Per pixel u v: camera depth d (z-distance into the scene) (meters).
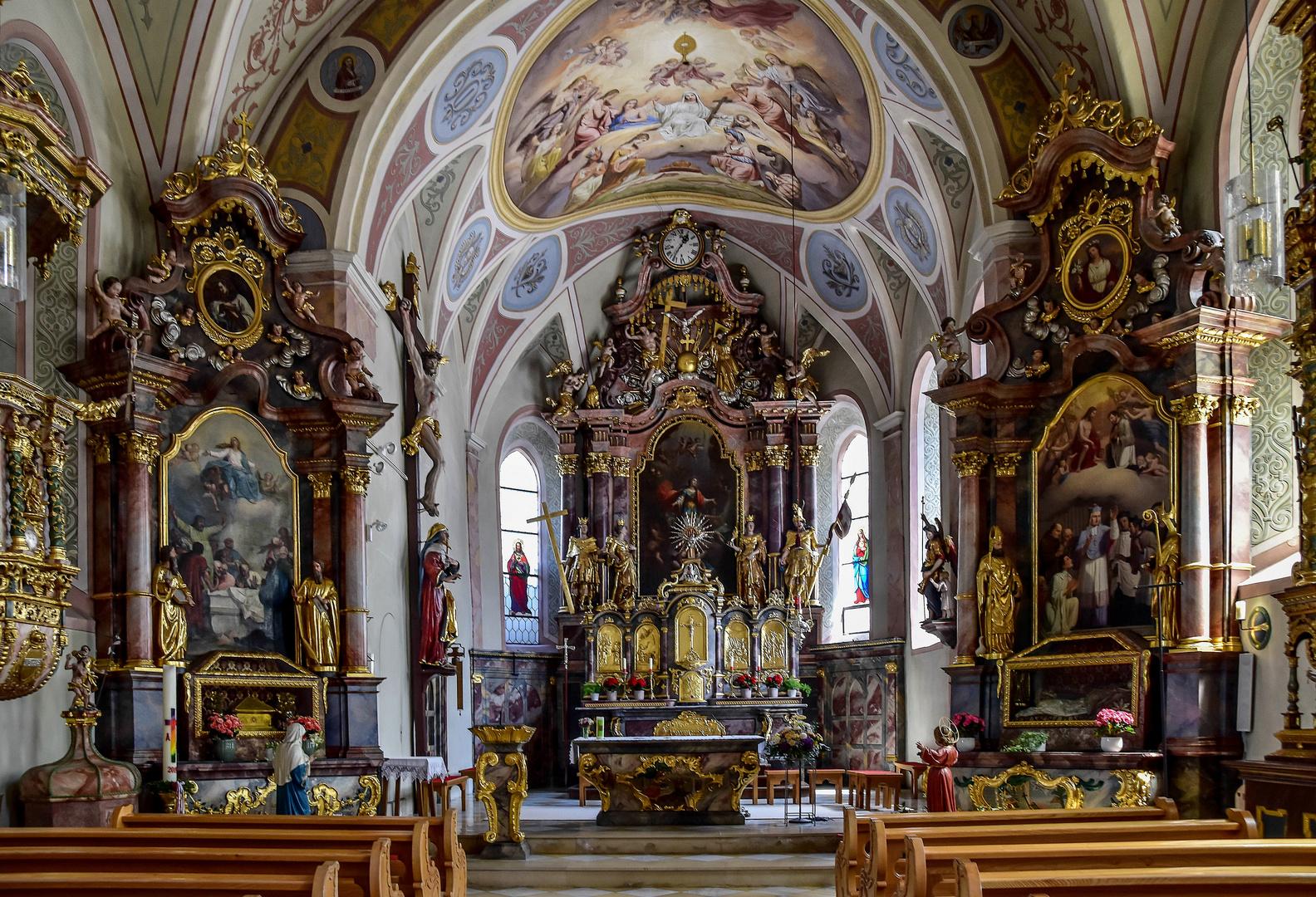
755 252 28.58
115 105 16.80
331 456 18.03
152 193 17.30
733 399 28.38
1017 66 18.45
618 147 25.17
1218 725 15.22
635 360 28.81
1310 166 11.67
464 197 22.55
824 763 26.31
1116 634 16.22
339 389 18.06
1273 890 7.01
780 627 26.17
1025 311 18.02
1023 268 18.06
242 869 8.48
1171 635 15.70
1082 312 17.39
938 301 23.05
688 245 28.58
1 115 11.16
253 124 18.53
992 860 7.68
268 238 17.81
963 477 18.17
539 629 28.56
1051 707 16.84
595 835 16.64
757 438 28.05
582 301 28.86
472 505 26.69
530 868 14.85
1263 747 14.76
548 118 22.56
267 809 16.03
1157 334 16.14
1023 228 18.47
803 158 24.47
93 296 15.60
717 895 14.07
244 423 17.50
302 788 14.54
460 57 19.19
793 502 27.73
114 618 15.32
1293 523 15.63
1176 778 15.20
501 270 26.09
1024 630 17.69
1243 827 9.41
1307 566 11.69
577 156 24.50
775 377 28.17
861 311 26.70
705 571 26.58
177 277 16.81
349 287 18.86
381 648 19.91
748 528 27.33
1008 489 17.98
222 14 16.67
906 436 25.30
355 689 17.64
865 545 27.50
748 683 24.69
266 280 17.95
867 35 19.72
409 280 22.19
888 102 20.73
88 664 13.59
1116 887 6.94
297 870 8.46
